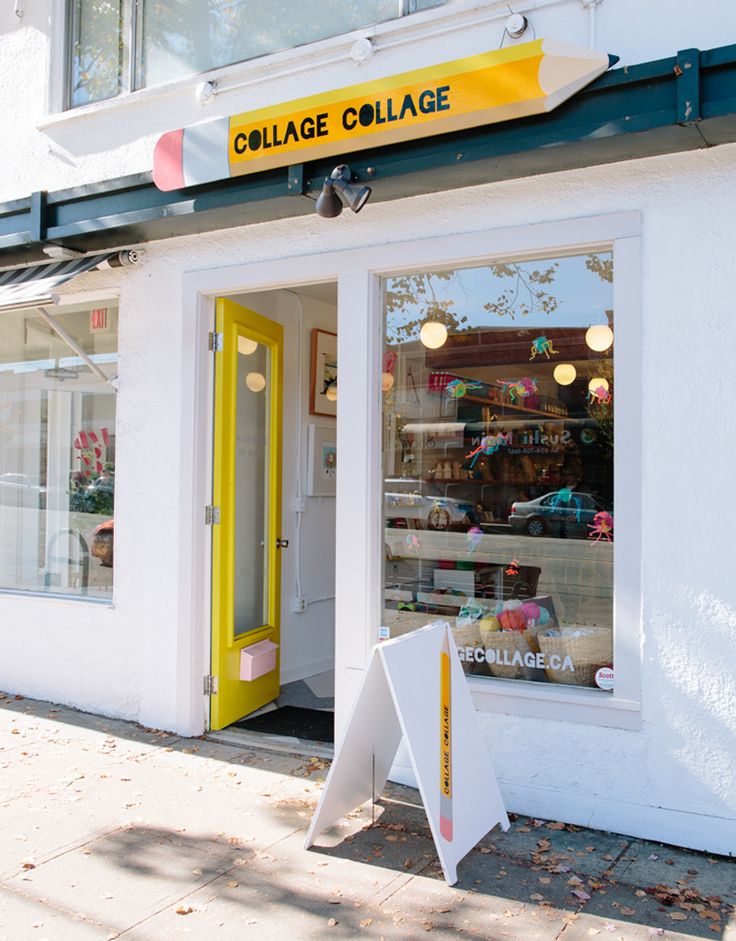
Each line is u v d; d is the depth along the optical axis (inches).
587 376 160.2
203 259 204.2
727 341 144.3
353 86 162.9
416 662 140.1
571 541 161.5
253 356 228.2
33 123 237.3
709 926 120.6
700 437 145.9
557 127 146.4
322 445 260.8
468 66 150.3
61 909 124.6
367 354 179.3
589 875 135.5
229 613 211.2
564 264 162.9
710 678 144.7
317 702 231.5
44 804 161.5
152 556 209.2
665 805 147.7
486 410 171.5
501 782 161.2
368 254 179.0
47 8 236.8
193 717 202.7
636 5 153.4
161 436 209.2
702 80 134.6
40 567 241.0
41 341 243.4
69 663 223.6
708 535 145.0
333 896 128.8
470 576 172.2
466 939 117.5
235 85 201.9
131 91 223.5
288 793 168.2
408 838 148.8
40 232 210.7
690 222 147.4
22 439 248.7
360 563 179.0
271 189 174.9
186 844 145.6
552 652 162.4
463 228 169.0
